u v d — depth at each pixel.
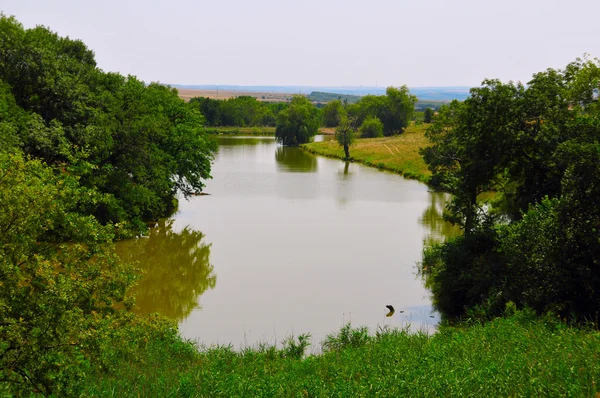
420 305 24.20
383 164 79.62
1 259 8.77
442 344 15.76
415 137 110.62
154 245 33.81
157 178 38.47
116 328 11.48
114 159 35.28
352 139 93.50
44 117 33.03
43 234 10.10
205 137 48.78
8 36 32.41
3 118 27.61
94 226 10.72
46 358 8.80
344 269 29.38
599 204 17.44
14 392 8.81
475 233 25.78
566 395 9.88
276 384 12.70
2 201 9.02
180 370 14.97
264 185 60.75
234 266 29.80
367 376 13.02
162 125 40.56
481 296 21.88
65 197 10.46
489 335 15.66
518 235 20.34
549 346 13.27
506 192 31.59
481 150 25.38
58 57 39.62
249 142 129.12
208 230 38.12
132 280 11.05
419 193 56.25
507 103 24.45
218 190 56.75
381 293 25.72
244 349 18.36
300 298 24.94
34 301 8.94
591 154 17.58
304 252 32.62
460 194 27.50
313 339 20.28
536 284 18.80
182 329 21.36
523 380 10.86
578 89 26.58
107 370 13.67
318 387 12.12
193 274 28.52
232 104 178.00
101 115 34.12
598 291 17.34
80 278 10.28
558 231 18.06
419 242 35.28
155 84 51.19
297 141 120.75
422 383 11.51
